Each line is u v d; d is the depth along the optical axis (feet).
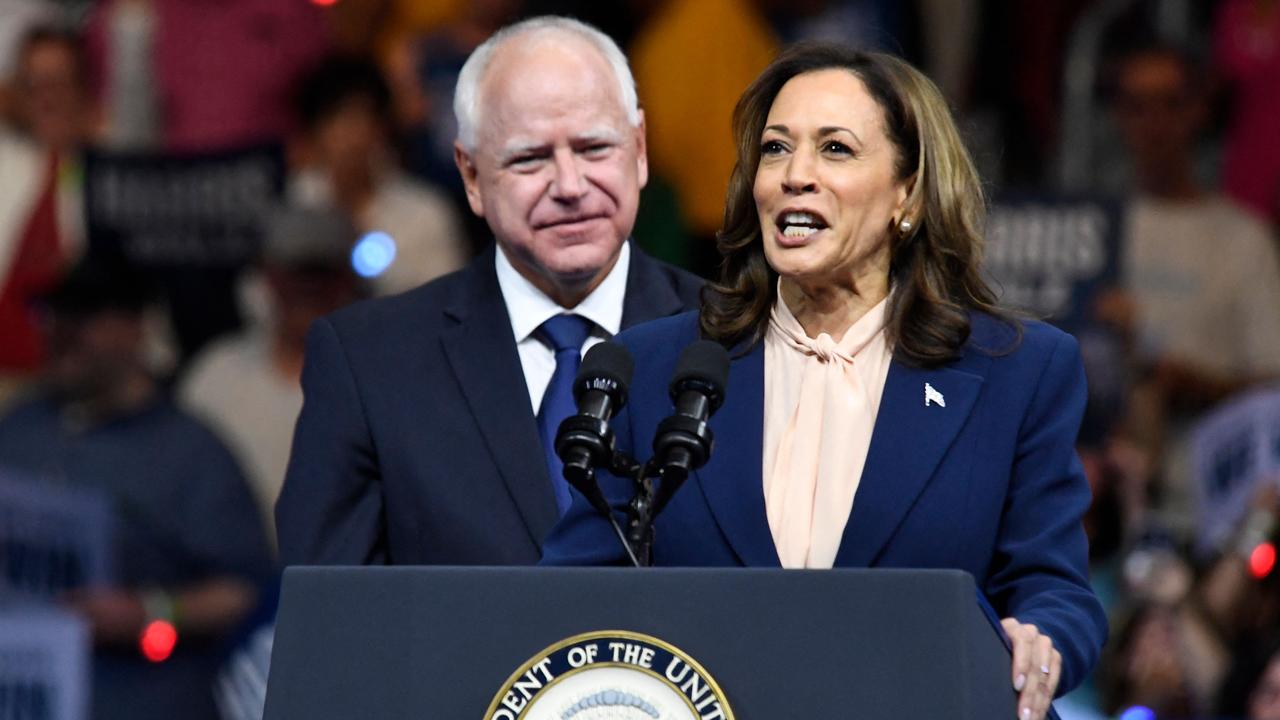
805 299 39.22
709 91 94.79
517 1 102.32
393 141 96.22
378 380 48.96
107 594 75.15
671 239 93.15
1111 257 78.69
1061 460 37.96
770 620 31.24
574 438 34.42
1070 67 106.52
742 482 37.91
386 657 31.78
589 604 31.60
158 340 88.53
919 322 38.32
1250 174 102.99
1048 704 33.86
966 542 37.27
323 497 48.29
